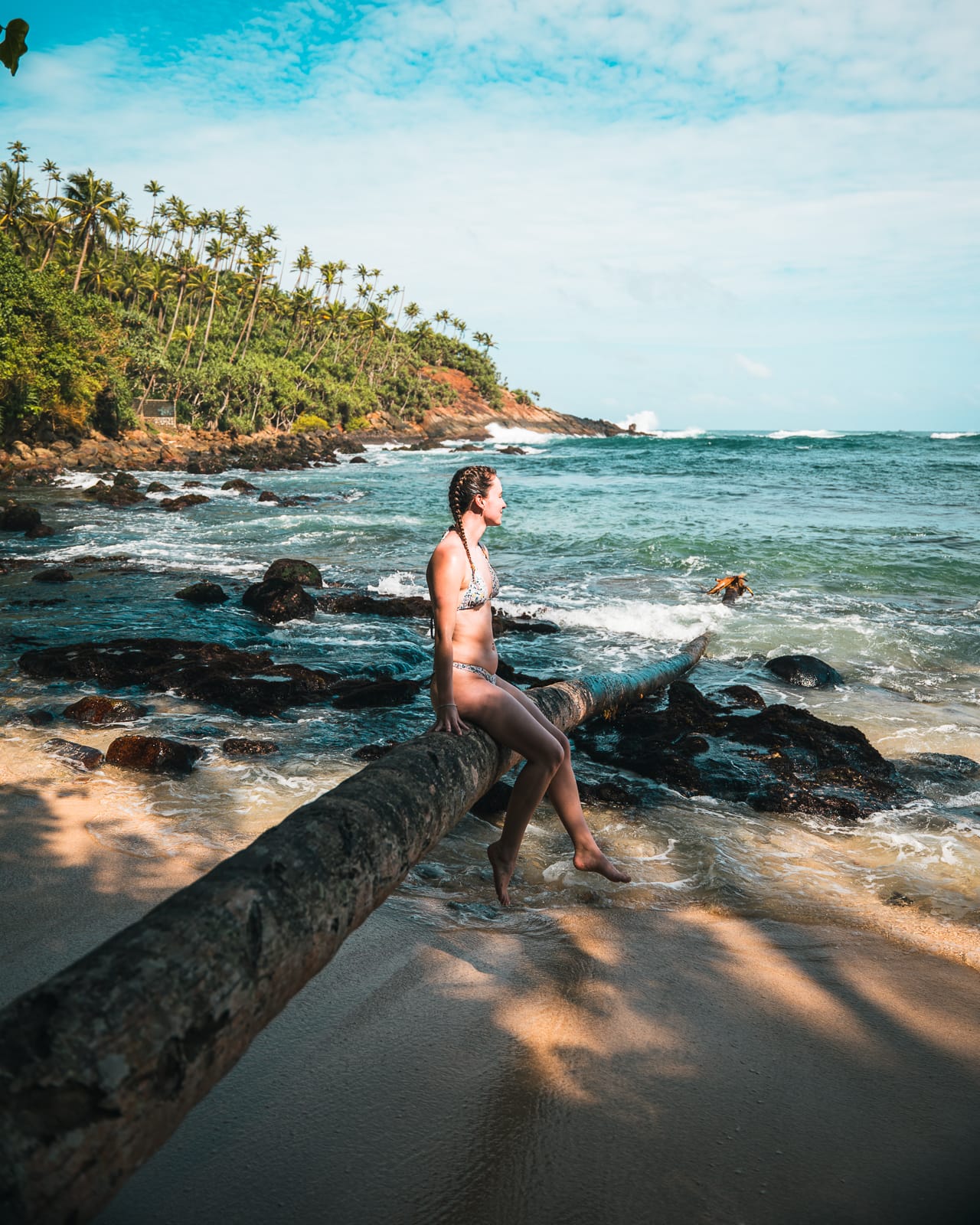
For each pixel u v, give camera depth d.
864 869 4.34
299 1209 2.07
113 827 4.41
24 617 10.43
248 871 2.03
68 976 1.63
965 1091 2.56
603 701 6.22
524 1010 2.94
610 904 3.84
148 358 70.12
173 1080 1.66
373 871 2.35
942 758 6.08
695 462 50.94
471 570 3.30
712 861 4.32
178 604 11.32
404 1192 2.12
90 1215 1.53
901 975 3.25
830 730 6.35
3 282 42.12
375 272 116.19
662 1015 2.94
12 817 4.50
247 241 91.75
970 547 16.28
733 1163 2.25
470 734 3.25
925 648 9.32
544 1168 2.21
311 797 4.95
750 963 3.32
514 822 3.38
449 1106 2.44
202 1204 2.07
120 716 6.47
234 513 24.03
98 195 65.75
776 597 12.06
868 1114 2.45
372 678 8.18
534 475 42.72
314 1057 2.65
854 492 29.39
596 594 12.42
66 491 30.94
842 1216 2.08
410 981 3.12
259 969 1.88
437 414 116.56
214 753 5.73
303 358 103.38
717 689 7.87
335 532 19.47
